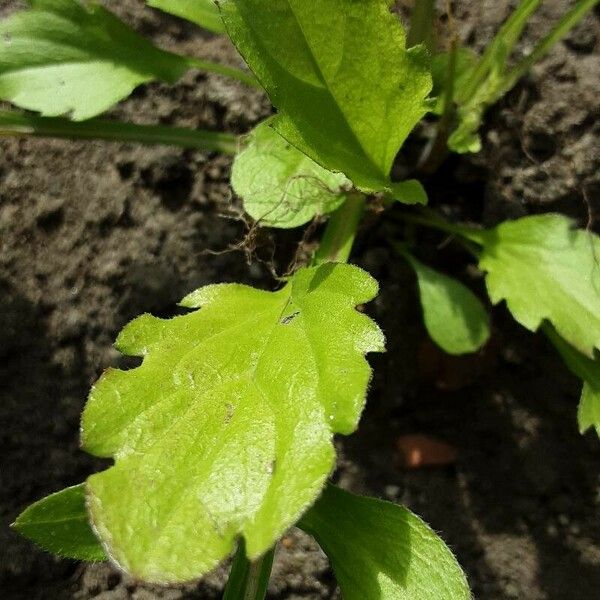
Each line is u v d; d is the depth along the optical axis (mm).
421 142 163
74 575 144
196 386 101
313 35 105
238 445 92
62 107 139
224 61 172
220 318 114
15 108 161
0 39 140
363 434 159
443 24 165
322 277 111
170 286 157
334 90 112
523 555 150
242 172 135
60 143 164
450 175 164
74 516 105
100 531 86
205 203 161
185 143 154
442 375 161
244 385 100
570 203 153
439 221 155
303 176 133
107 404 98
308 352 99
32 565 142
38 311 155
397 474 157
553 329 141
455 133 148
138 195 162
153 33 175
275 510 83
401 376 158
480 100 146
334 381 92
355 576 105
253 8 102
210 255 159
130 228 160
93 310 156
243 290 122
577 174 151
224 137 156
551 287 134
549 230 140
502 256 143
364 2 105
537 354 158
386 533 106
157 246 159
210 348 106
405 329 158
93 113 139
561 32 138
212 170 161
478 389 162
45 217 160
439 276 149
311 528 110
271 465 88
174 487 89
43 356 154
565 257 136
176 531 86
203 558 84
